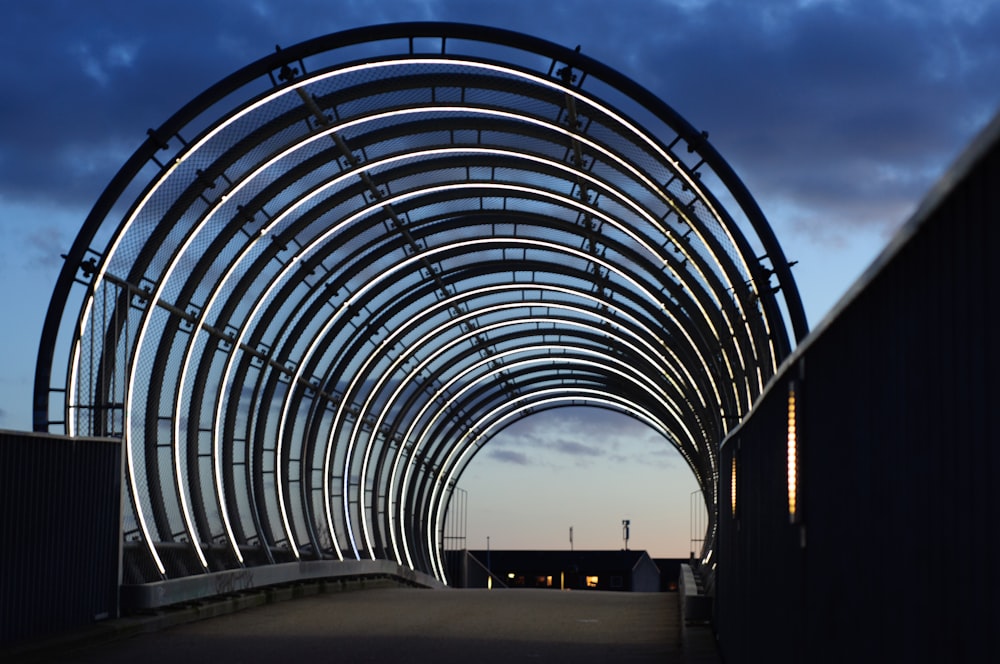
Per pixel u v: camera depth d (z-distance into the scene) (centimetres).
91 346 1662
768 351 1634
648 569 9288
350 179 2173
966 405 294
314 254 2384
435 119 1978
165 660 1234
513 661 1245
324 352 2773
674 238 1880
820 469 513
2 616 1231
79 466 1405
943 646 311
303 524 2872
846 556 448
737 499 1048
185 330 2030
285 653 1299
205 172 1797
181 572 2002
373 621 1717
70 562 1380
